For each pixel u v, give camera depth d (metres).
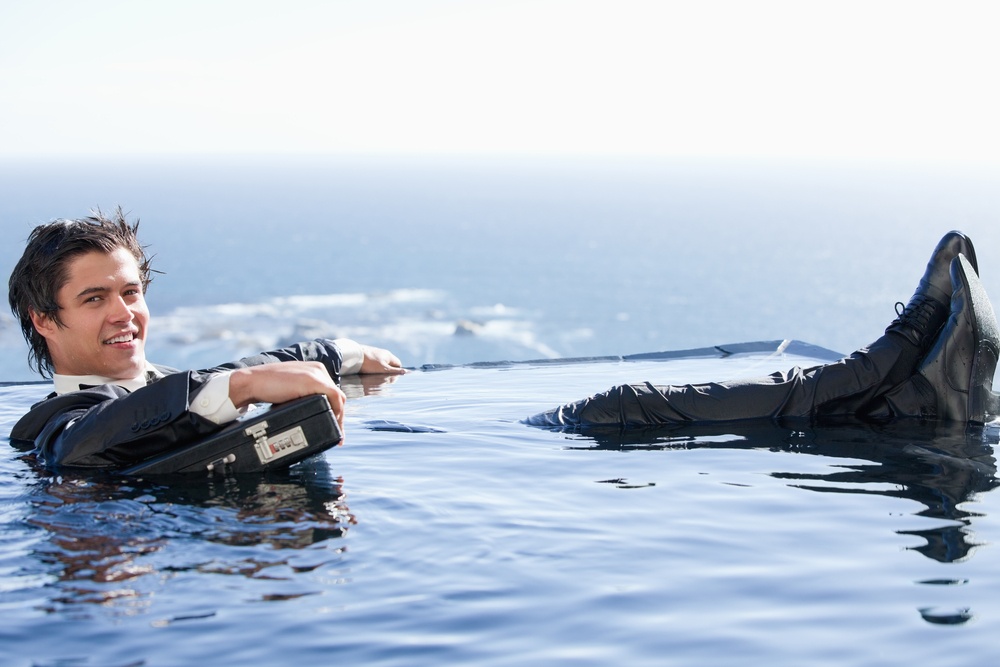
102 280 2.70
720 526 1.99
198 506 2.15
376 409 3.44
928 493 2.25
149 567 1.76
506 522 2.02
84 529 1.99
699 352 4.82
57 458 2.50
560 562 1.76
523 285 134.12
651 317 110.44
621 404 3.12
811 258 175.50
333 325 88.50
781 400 3.13
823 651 1.37
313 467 2.53
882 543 1.87
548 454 2.70
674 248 197.62
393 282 132.88
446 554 1.81
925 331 3.14
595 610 1.53
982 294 3.00
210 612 1.54
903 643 1.39
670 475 2.45
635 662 1.34
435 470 2.50
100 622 1.50
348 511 2.10
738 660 1.35
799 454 2.67
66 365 2.79
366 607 1.55
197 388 2.49
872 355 3.13
